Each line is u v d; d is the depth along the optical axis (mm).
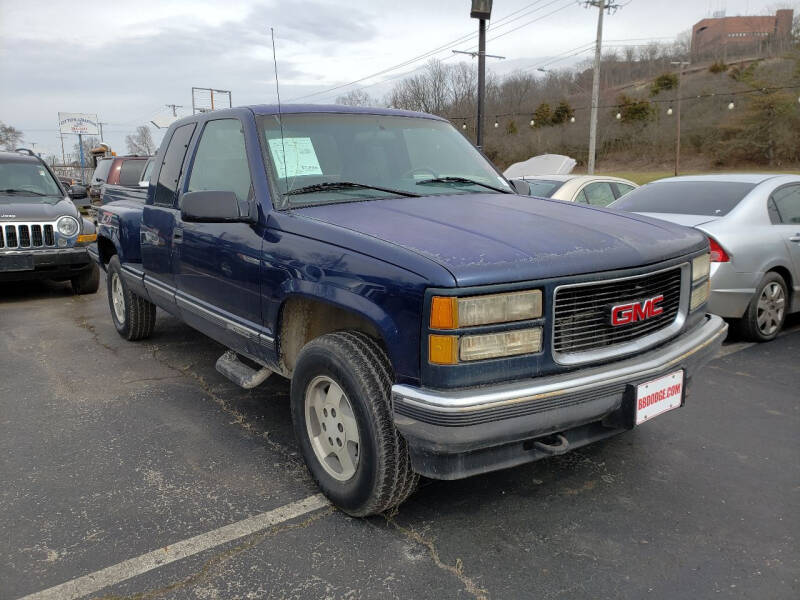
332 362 2699
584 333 2559
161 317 6734
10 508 2938
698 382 4539
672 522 2789
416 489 2914
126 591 2365
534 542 2645
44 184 8734
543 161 12805
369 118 3814
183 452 3518
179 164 4246
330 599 2312
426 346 2324
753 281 5211
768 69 61844
